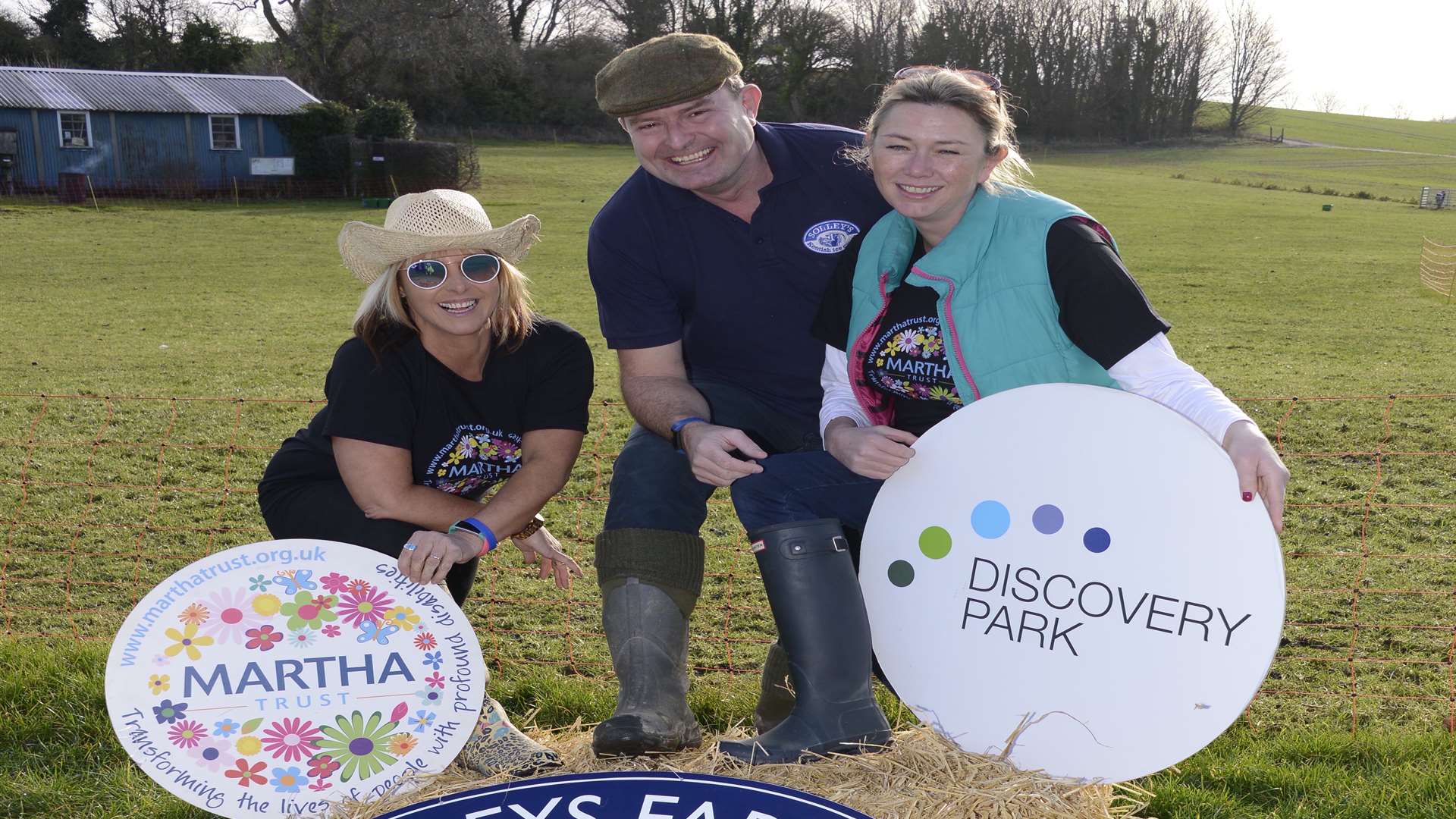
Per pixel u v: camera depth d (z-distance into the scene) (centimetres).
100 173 3425
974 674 262
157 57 5266
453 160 3662
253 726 258
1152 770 251
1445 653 447
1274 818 291
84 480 698
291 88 3741
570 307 1595
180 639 256
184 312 1520
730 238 304
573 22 6272
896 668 268
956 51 6825
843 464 274
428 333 285
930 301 270
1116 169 5866
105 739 327
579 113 6000
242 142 3562
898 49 6581
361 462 279
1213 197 4162
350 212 3156
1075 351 260
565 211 3119
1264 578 240
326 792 259
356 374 281
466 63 5438
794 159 301
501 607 492
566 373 295
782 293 307
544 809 235
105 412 890
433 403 286
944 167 252
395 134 3728
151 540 588
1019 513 257
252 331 1370
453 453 293
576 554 564
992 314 260
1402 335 1369
